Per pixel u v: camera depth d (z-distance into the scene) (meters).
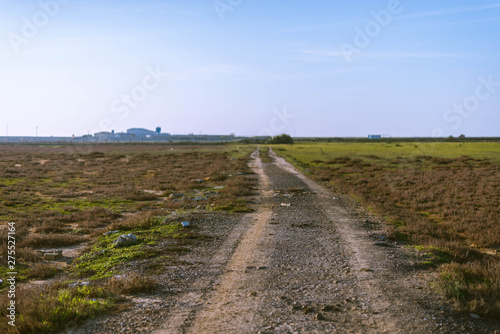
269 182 31.33
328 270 9.48
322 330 6.20
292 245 11.99
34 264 10.41
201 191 26.86
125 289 7.86
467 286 8.05
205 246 11.86
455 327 6.36
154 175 39.53
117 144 155.00
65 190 28.05
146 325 6.34
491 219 16.59
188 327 6.30
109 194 25.75
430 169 41.41
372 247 11.80
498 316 6.80
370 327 6.31
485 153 65.88
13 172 40.53
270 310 7.00
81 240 13.23
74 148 111.56
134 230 13.95
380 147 97.62
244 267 9.73
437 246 11.89
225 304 7.29
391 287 8.25
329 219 16.52
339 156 65.25
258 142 178.12
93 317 6.53
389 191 25.88
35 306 6.57
